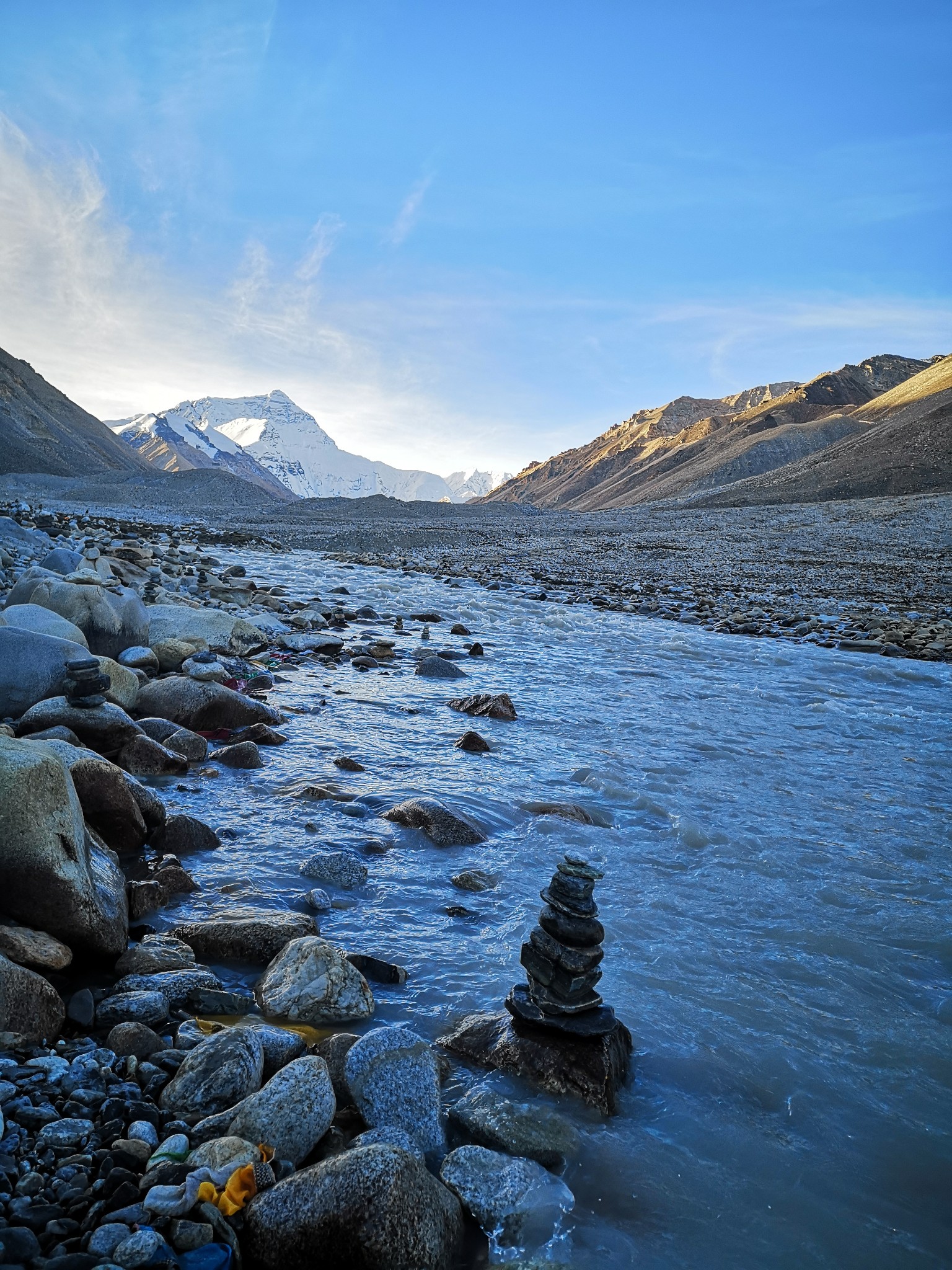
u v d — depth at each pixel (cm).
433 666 1152
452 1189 278
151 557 1798
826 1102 337
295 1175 262
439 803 608
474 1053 355
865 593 2538
